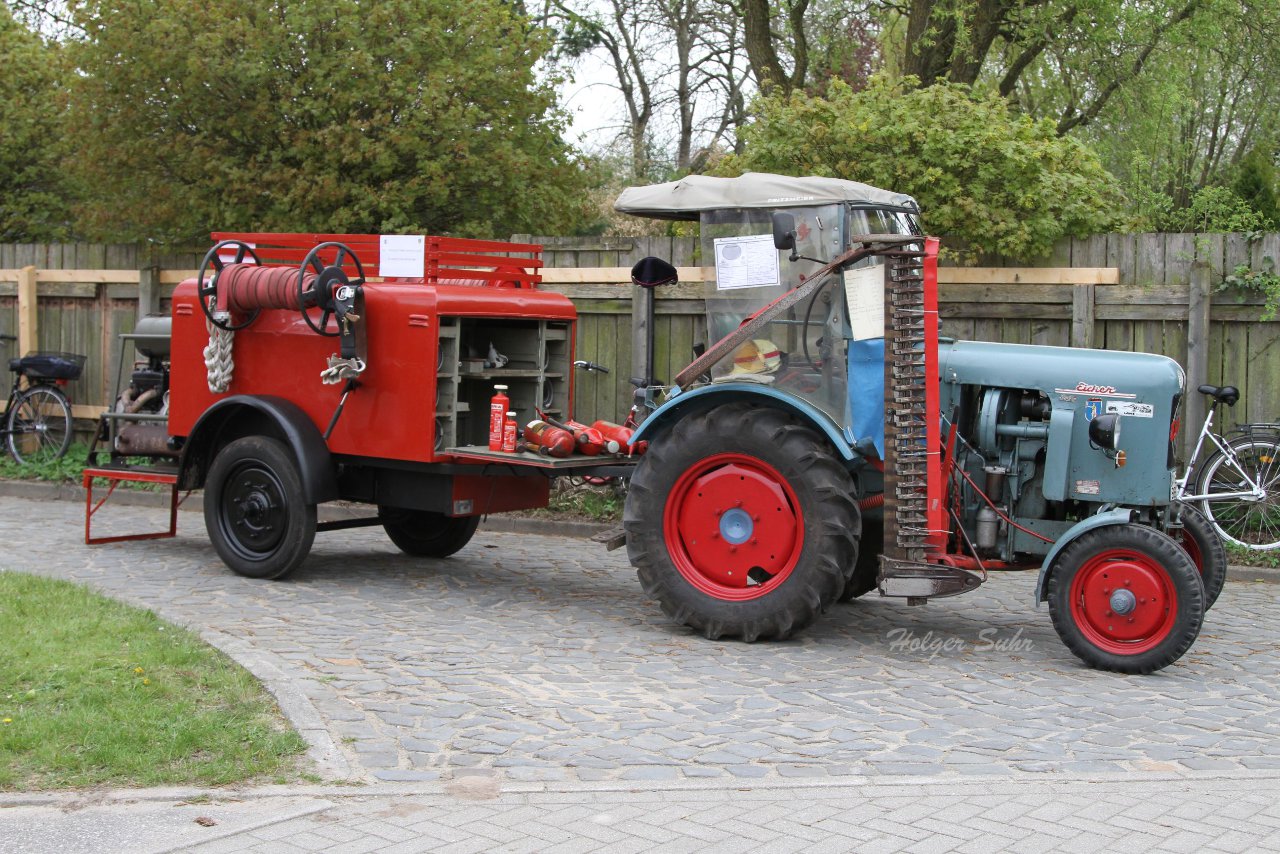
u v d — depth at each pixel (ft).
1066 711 18.84
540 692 19.29
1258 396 30.58
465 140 38.42
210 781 15.19
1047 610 25.90
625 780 15.64
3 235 49.06
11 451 42.63
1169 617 20.66
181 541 32.07
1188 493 30.32
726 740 17.20
